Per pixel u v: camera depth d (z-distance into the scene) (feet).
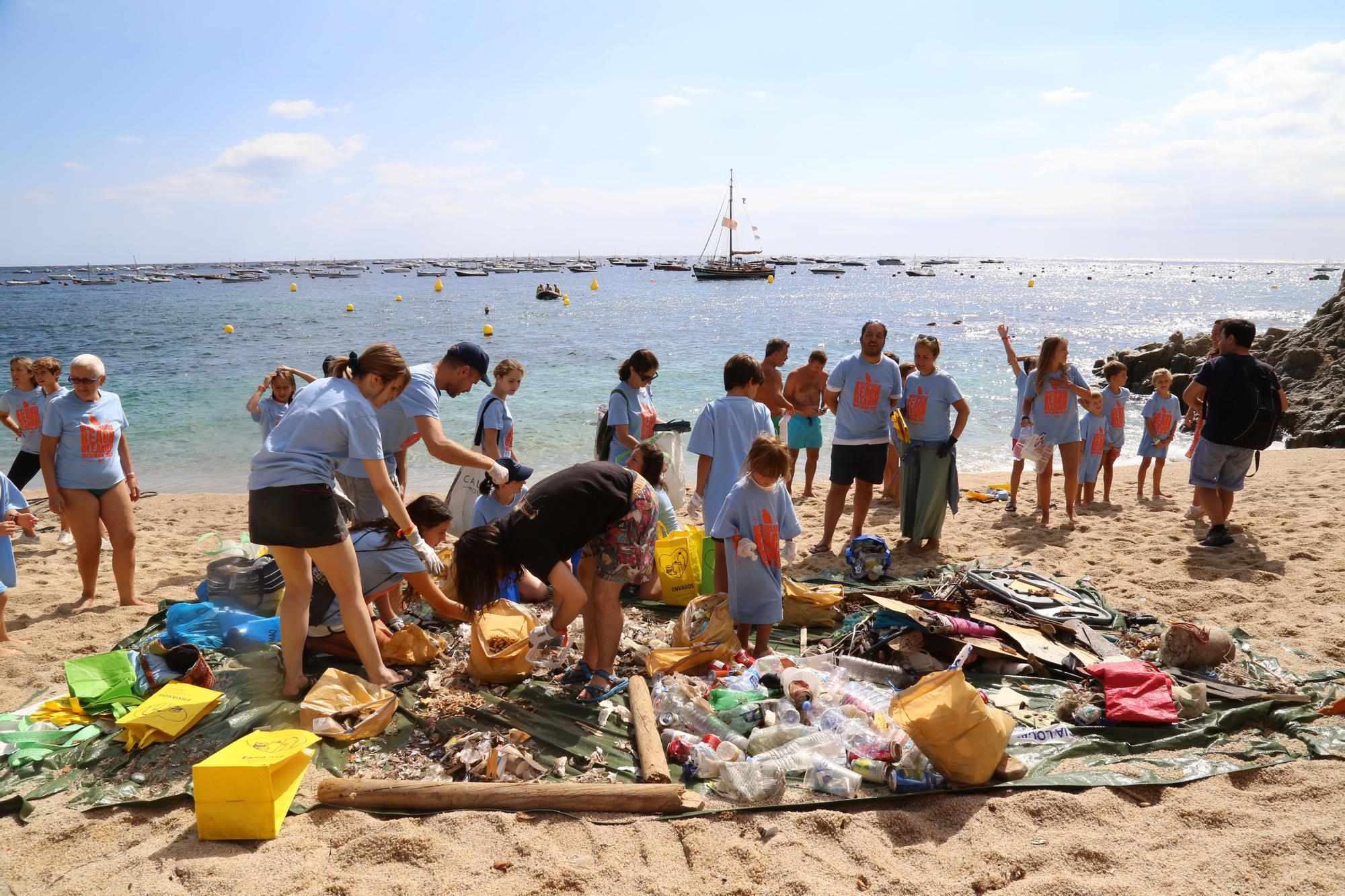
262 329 130.11
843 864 9.96
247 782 10.52
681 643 16.30
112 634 17.81
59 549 26.00
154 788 11.77
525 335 115.96
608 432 21.80
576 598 14.10
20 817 11.21
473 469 20.65
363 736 13.15
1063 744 12.72
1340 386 54.44
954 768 11.45
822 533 26.55
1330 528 23.90
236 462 44.29
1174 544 23.48
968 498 31.22
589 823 10.91
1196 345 80.94
